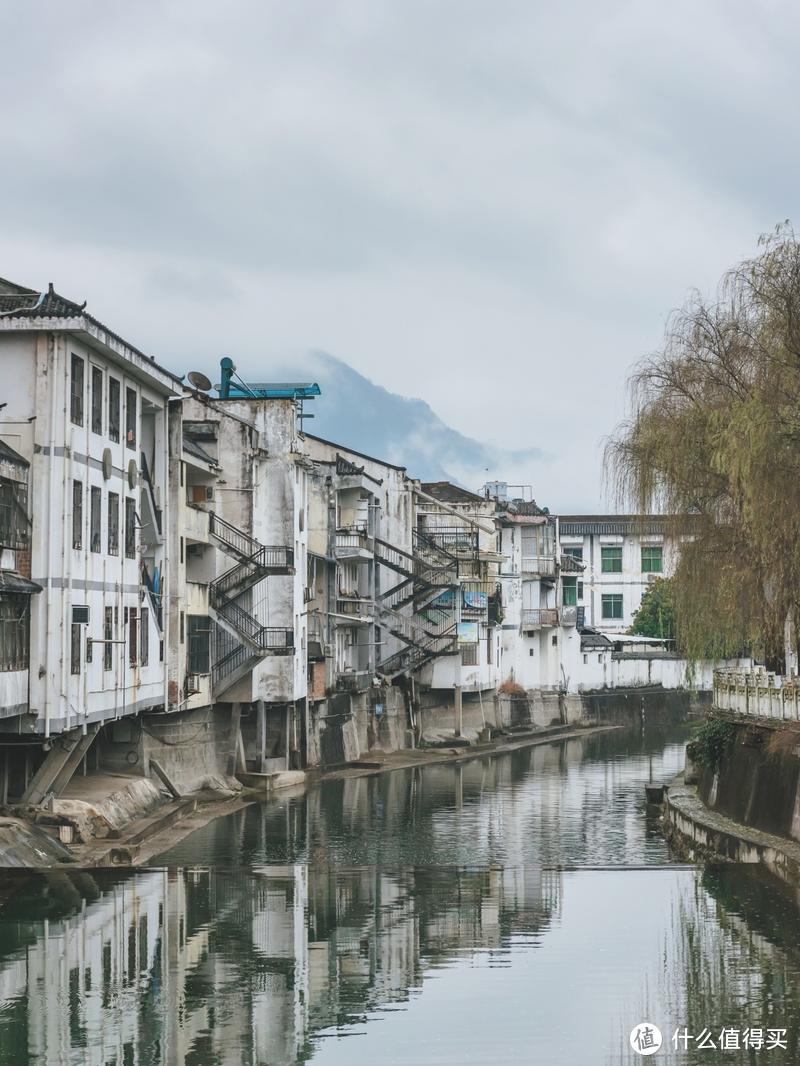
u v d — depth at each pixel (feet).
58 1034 79.97
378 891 119.55
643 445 141.90
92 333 126.93
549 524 332.19
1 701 116.67
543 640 333.21
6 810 129.49
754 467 119.96
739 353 134.31
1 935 101.91
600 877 125.49
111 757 162.61
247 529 191.72
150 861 132.87
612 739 311.47
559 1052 77.82
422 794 192.95
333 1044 78.59
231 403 197.36
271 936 102.32
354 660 248.73
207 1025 81.92
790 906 111.14
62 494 125.49
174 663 164.04
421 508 290.35
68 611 125.90
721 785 151.53
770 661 159.33
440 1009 85.40
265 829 155.84
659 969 93.30
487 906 113.29
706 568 138.92
